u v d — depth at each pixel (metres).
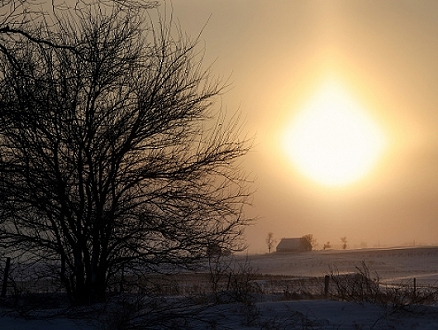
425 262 143.88
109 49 20.28
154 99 20.45
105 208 20.34
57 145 19.00
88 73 19.80
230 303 21.72
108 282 20.72
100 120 19.86
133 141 20.33
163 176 20.34
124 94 20.44
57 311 17.12
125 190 20.41
